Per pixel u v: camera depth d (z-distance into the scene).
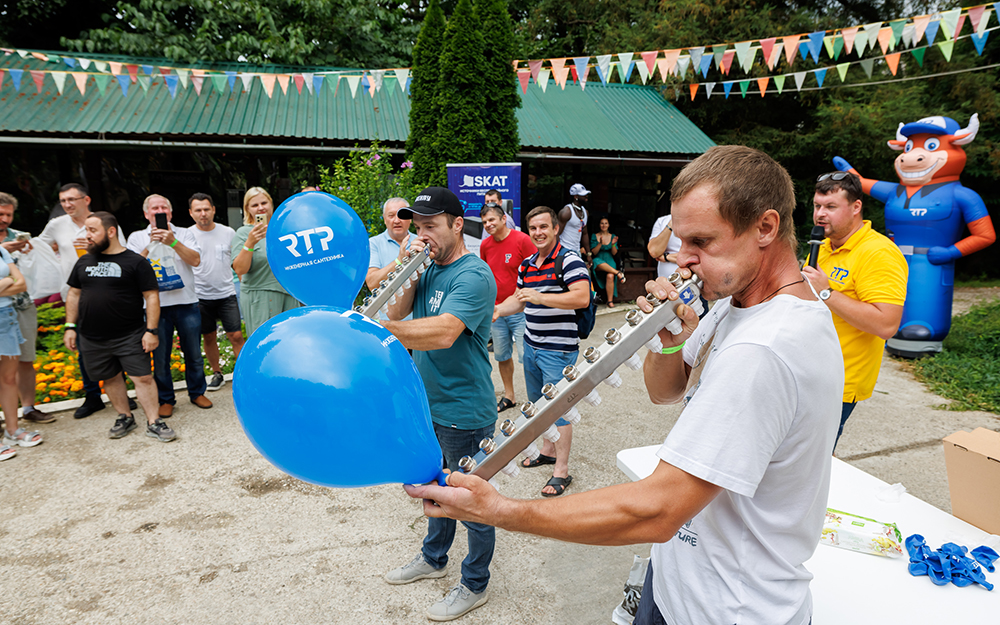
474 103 7.14
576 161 8.67
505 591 2.56
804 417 0.98
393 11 14.02
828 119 11.48
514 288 4.61
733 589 1.09
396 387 1.10
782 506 1.06
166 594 2.54
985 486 1.94
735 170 0.98
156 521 3.11
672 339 1.18
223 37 10.57
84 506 3.25
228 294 5.14
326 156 7.89
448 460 2.37
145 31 10.55
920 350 6.34
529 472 3.67
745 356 0.95
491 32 7.11
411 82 7.38
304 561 2.77
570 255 3.41
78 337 4.22
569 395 1.09
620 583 2.62
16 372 3.98
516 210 7.02
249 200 4.32
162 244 4.40
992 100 11.35
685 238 1.04
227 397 5.01
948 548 1.76
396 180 6.92
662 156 9.05
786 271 1.07
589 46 13.66
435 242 2.17
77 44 9.70
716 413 0.94
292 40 10.09
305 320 1.12
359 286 1.91
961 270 13.84
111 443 4.07
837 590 1.64
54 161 8.12
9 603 2.48
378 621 2.37
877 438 4.23
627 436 4.23
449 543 2.59
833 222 2.56
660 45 11.17
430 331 1.97
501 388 5.31
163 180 8.35
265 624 2.36
